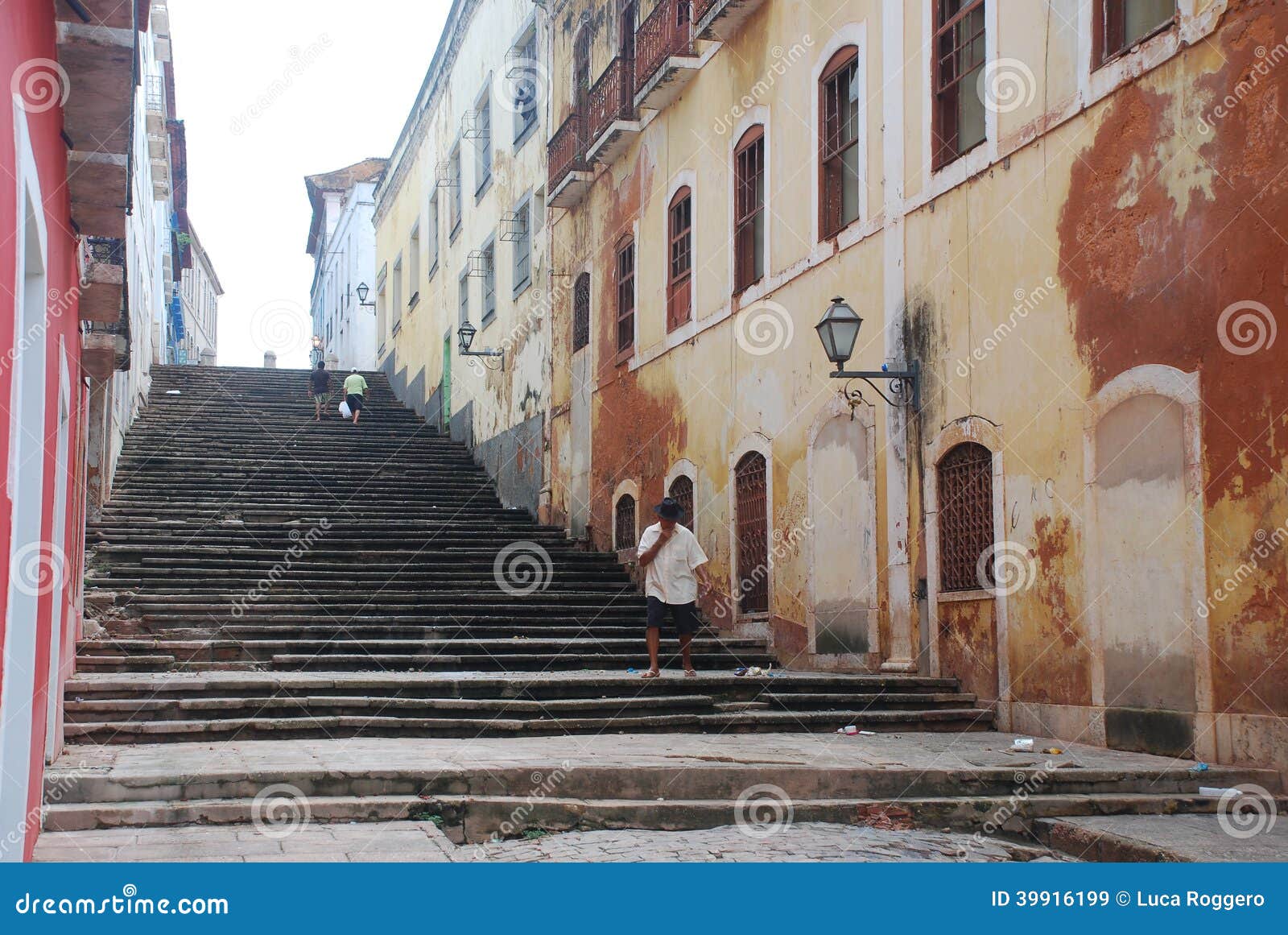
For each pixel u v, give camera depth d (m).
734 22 15.82
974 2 11.46
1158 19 9.30
